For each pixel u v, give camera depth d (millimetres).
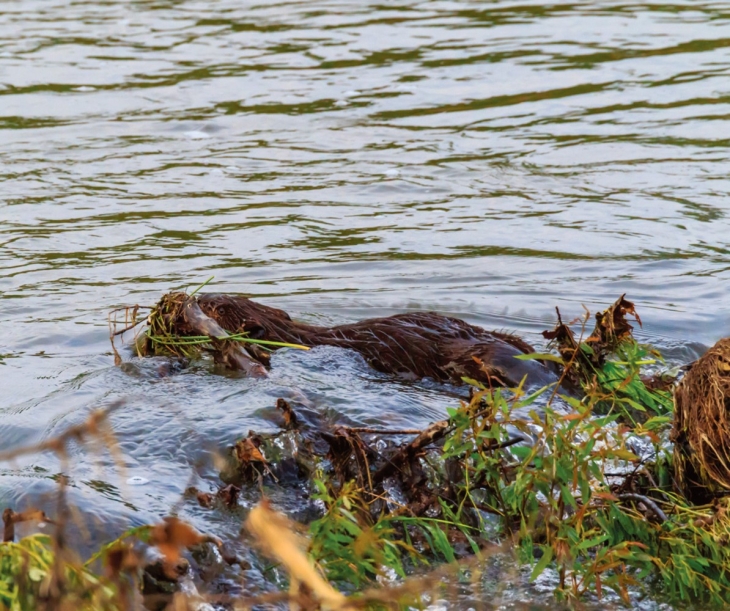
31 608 5285
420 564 7254
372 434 8508
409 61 27562
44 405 9594
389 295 13523
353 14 33375
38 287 13781
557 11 33438
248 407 9148
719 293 13547
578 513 6898
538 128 22094
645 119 22516
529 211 17250
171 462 8367
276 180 19047
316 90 25016
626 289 13797
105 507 7383
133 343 11602
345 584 6844
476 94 24625
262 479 8234
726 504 7316
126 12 34188
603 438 7109
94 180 19000
